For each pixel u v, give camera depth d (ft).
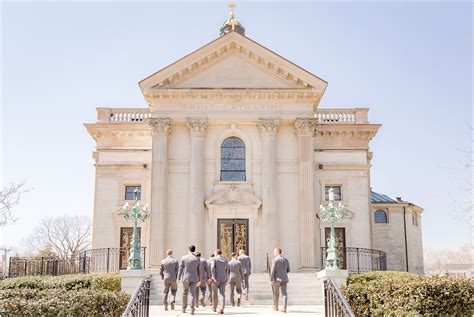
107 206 122.62
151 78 115.44
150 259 108.37
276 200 112.16
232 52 118.11
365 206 125.18
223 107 115.85
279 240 111.65
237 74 117.29
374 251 119.14
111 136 129.08
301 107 116.16
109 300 53.83
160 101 115.85
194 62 116.26
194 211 111.04
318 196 125.59
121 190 123.65
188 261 64.75
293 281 91.91
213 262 66.18
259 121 115.14
